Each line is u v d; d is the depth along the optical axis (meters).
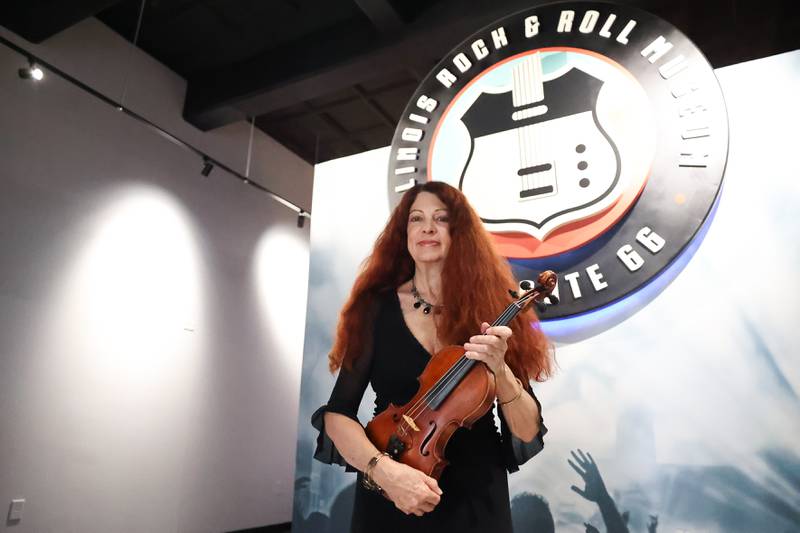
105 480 4.03
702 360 2.10
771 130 2.20
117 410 4.18
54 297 3.88
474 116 2.67
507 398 1.56
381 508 1.58
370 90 5.21
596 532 2.11
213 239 5.22
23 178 3.80
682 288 2.19
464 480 1.53
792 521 1.88
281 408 5.74
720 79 2.32
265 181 5.96
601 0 2.58
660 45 2.40
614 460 2.14
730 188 2.20
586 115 2.45
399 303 1.91
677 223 2.19
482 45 2.75
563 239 2.38
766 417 1.98
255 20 4.43
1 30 3.86
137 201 4.56
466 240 1.97
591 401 2.22
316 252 2.99
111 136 4.45
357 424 1.69
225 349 5.18
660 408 2.12
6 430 3.52
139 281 4.48
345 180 3.03
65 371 3.88
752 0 3.85
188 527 4.61
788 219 2.10
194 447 4.75
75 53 4.28
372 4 3.76
